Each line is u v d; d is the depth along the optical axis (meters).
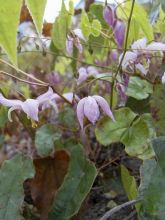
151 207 0.16
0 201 0.19
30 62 0.35
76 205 0.18
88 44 0.25
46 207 0.20
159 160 0.16
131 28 0.23
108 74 0.25
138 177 0.24
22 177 0.19
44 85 0.22
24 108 0.19
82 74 0.25
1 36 0.13
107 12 0.24
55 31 0.22
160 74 0.21
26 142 0.32
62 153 0.21
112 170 0.24
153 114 0.20
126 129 0.21
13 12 0.13
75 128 0.24
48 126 0.23
